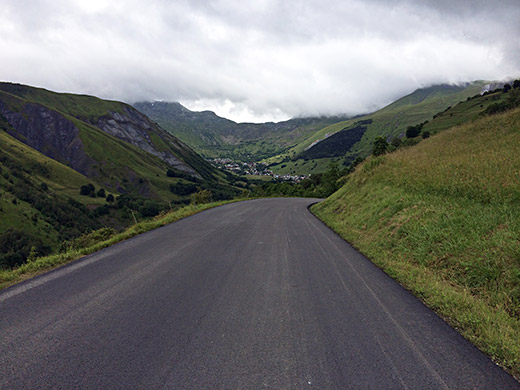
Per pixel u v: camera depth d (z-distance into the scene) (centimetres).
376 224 934
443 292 423
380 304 397
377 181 1433
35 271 601
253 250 733
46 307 396
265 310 375
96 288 470
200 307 386
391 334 315
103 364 261
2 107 18150
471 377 244
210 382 235
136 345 292
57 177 11744
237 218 1434
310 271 552
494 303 400
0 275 561
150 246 807
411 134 8925
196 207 2053
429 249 618
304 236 936
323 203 1934
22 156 11881
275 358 268
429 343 297
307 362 262
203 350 282
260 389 226
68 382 237
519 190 672
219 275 528
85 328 331
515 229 529
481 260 489
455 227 631
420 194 954
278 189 7200
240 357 270
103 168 15612
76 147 16812
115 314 367
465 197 767
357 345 291
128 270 572
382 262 604
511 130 1677
